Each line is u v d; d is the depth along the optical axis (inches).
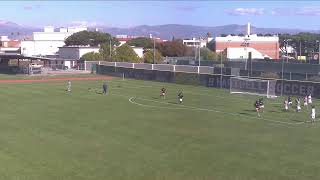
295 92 2787.9
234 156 1274.6
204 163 1198.9
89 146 1382.9
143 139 1496.1
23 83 3654.0
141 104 2385.6
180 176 1082.7
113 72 4451.3
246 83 2955.2
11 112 2057.1
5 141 1438.2
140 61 5605.3
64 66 5492.1
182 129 1679.4
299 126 1766.7
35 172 1098.1
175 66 3978.8
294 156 1277.1
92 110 2148.1
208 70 3727.9
